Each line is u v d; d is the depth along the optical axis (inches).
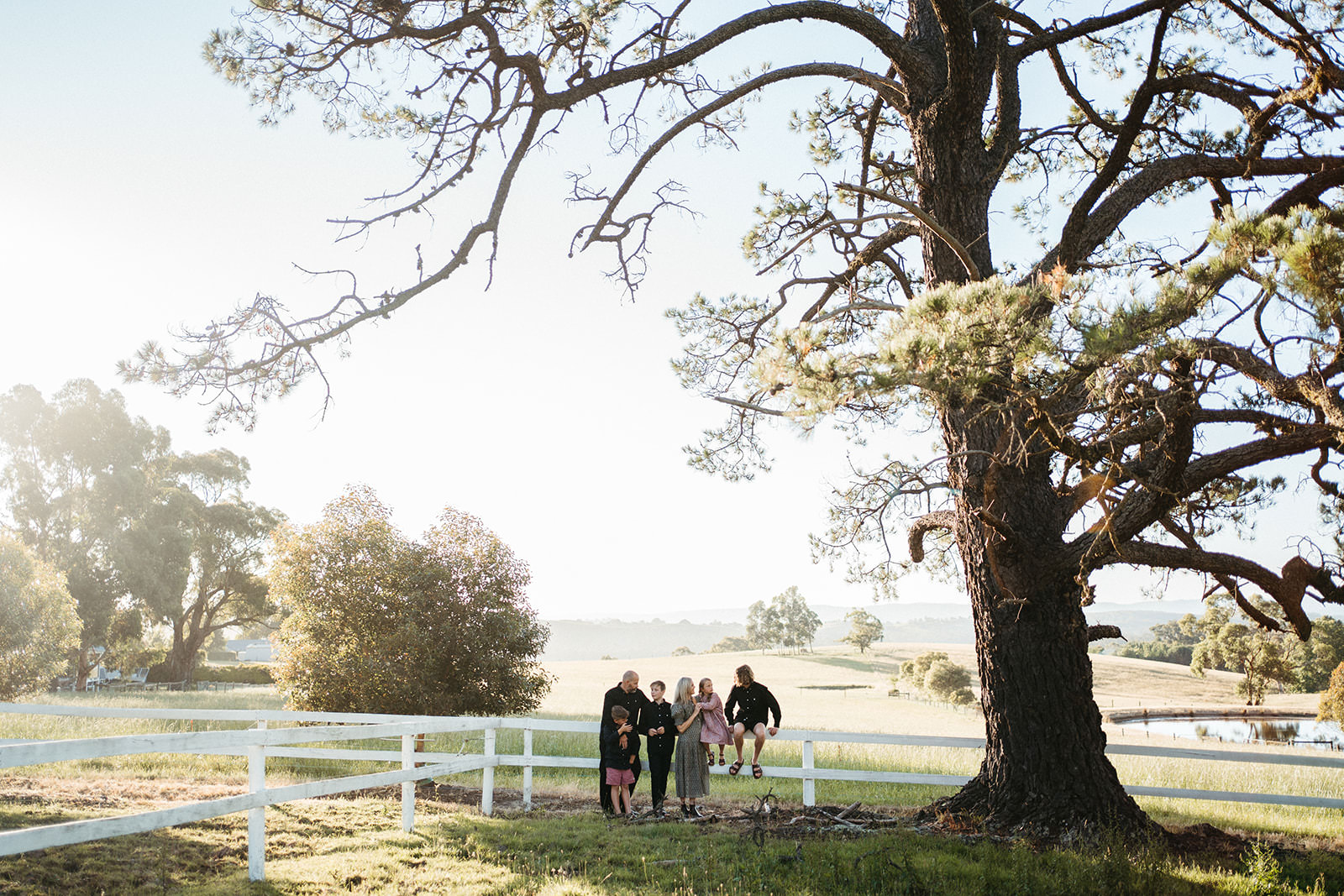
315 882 288.0
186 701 1497.3
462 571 892.0
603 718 442.3
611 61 378.0
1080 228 358.0
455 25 350.0
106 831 231.0
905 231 455.8
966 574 409.7
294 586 828.6
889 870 306.5
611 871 317.4
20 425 2208.4
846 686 3284.9
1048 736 374.0
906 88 420.8
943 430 407.8
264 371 345.1
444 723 406.9
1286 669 2709.2
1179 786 622.5
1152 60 358.3
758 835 371.6
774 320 508.7
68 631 1270.9
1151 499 301.1
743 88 396.8
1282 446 283.7
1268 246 200.4
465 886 292.4
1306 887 310.0
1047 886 292.7
